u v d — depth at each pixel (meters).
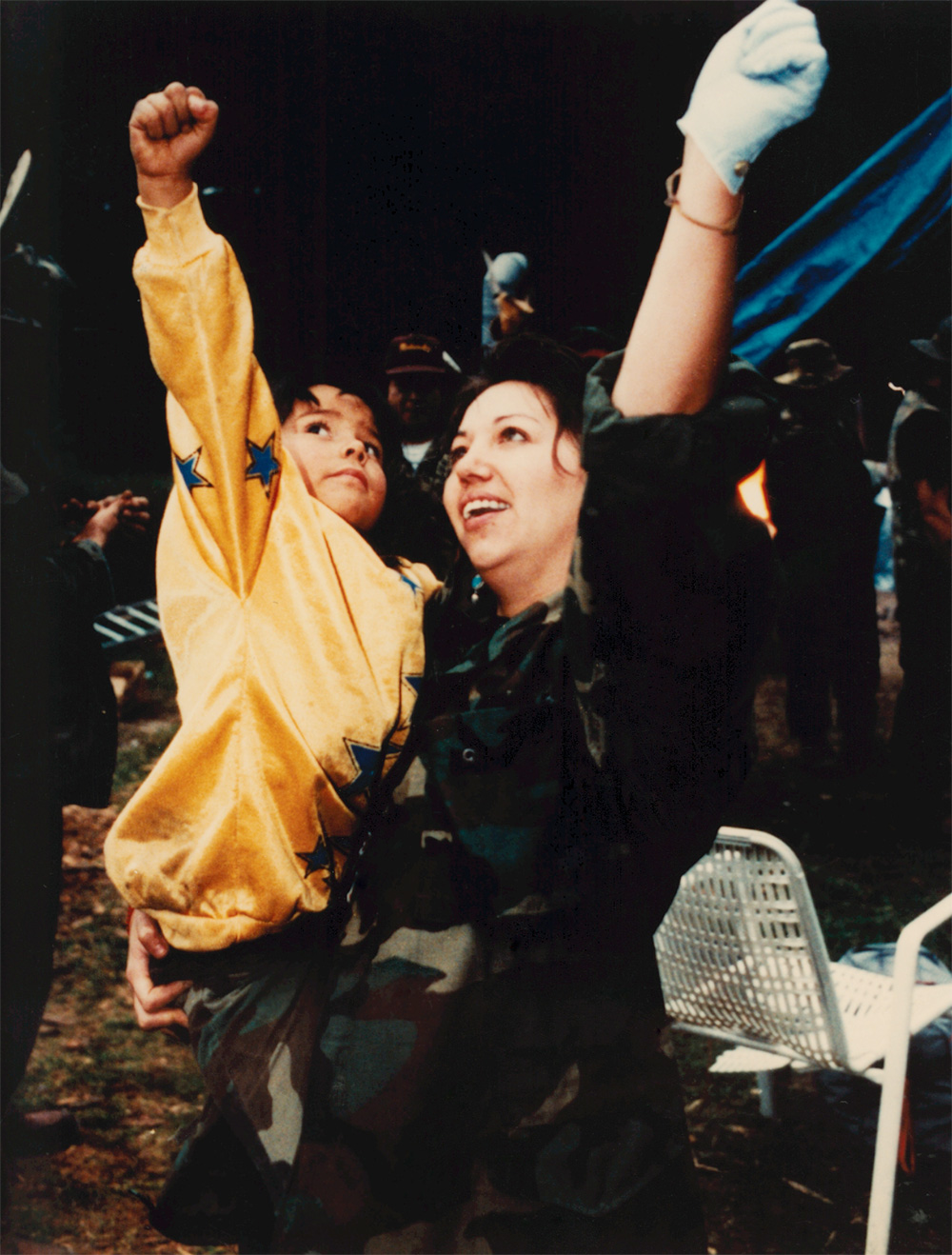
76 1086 2.08
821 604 2.33
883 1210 1.41
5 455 1.97
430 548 1.70
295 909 1.60
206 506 1.62
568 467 1.58
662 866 1.55
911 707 2.35
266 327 1.72
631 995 1.56
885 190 2.01
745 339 2.15
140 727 2.48
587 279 1.74
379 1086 1.53
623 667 1.47
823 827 2.33
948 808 2.33
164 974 1.66
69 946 2.36
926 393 2.20
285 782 1.60
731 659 1.48
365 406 1.70
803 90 1.30
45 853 2.03
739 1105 2.02
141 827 1.64
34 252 1.96
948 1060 1.79
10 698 1.99
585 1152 1.51
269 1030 1.57
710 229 1.33
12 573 1.97
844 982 1.69
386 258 1.73
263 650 1.62
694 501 1.39
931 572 2.29
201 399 1.60
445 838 1.57
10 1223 1.82
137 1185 1.89
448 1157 1.52
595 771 1.53
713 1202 1.78
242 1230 1.60
